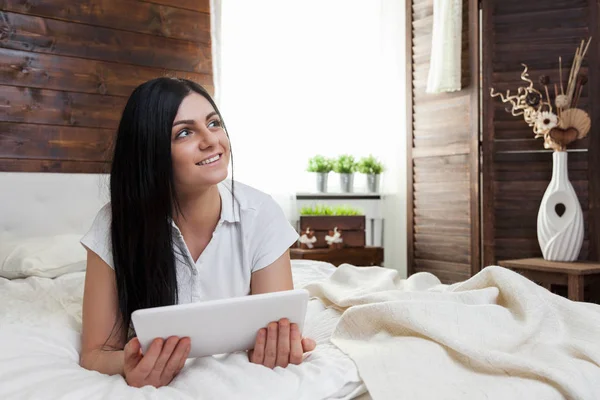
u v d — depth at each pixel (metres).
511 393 1.04
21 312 1.56
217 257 1.41
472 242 3.96
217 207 1.40
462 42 3.97
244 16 4.08
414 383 1.05
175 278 1.33
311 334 1.46
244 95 4.07
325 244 4.07
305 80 4.50
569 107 3.63
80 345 1.36
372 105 4.76
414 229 4.39
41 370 1.13
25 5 3.03
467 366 1.15
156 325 1.03
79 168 3.16
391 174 4.77
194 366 1.12
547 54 3.78
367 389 1.07
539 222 3.63
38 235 2.92
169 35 3.45
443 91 4.02
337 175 4.70
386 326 1.28
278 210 1.48
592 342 1.25
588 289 3.60
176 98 1.27
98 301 1.31
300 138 4.52
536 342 1.26
